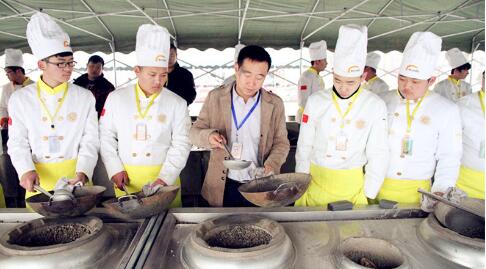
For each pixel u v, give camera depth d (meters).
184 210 1.24
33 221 1.10
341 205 1.23
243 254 0.88
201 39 7.36
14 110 1.71
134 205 1.10
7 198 2.86
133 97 1.76
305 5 5.45
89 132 1.80
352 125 1.61
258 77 1.55
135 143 1.73
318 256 0.97
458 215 1.13
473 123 1.73
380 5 5.40
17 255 0.90
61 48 1.62
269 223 1.09
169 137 1.80
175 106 1.78
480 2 5.14
